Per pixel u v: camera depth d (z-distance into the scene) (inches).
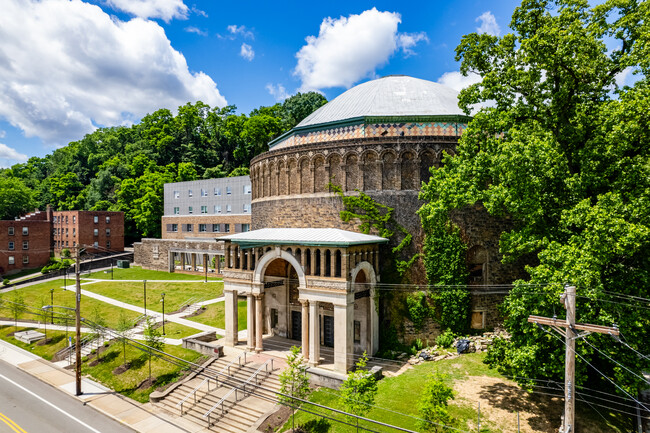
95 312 1713.8
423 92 1615.4
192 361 1294.3
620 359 780.0
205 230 2967.5
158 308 1923.0
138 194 3774.6
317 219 1446.9
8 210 3897.6
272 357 1282.0
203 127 4616.1
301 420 951.6
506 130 1085.8
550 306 823.7
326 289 1156.5
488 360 982.4
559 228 908.0
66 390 1237.1
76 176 4581.7
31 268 3157.0
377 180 1364.4
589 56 910.4
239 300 2003.0
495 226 1344.7
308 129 1588.3
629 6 925.2
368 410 864.9
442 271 1289.4
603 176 885.2
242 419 1005.8
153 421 1035.9
